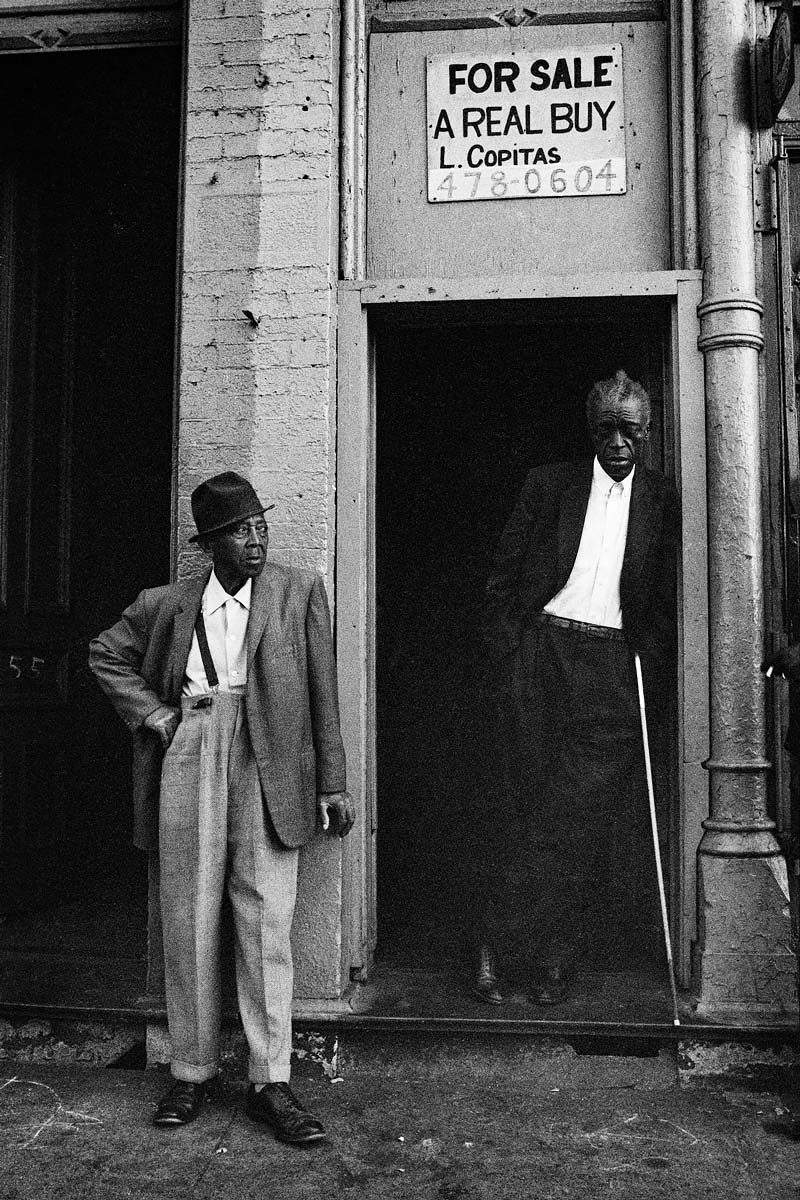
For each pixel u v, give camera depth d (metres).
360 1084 3.00
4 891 4.11
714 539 3.14
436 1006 3.12
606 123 3.38
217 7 3.28
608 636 3.27
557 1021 2.97
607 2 3.41
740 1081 2.94
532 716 3.34
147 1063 3.14
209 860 2.80
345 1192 2.42
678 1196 2.39
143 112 4.49
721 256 3.16
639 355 4.03
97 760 5.02
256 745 2.81
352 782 3.25
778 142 3.34
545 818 3.29
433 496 4.62
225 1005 3.08
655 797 3.52
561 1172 2.50
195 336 3.23
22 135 4.20
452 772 4.60
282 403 3.19
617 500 3.30
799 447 3.32
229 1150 2.63
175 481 3.32
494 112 3.42
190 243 3.25
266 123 3.24
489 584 3.42
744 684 3.10
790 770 2.88
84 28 3.61
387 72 3.48
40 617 4.35
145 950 3.79
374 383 3.52
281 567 2.99
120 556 5.27
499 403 4.51
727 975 3.02
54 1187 2.46
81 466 4.73
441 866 4.53
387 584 4.68
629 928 3.57
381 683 4.68
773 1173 2.48
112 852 5.20
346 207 3.33
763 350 3.30
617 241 3.37
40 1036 3.21
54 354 4.48
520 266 3.38
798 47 3.33
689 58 3.27
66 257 4.58
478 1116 2.80
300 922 3.08
